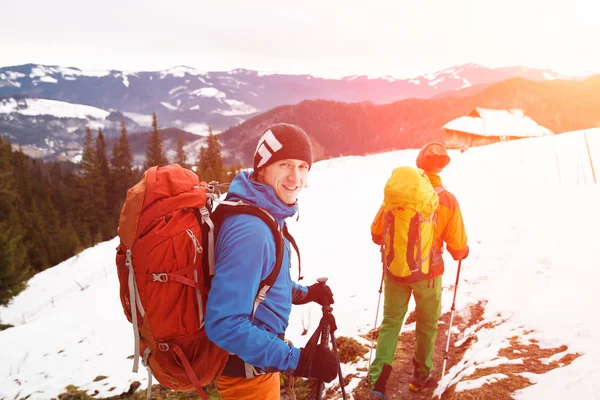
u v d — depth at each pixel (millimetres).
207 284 1777
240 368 1935
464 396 3121
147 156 85875
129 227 1688
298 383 4449
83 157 70000
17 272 22266
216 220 1818
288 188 1862
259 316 1845
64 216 73625
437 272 3506
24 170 78688
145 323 1744
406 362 4348
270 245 1759
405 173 3359
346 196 14570
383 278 3719
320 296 2375
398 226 3354
